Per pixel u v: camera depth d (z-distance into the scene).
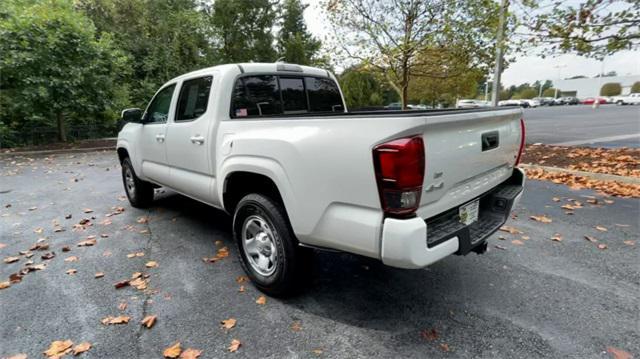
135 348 2.20
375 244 1.97
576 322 2.35
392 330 2.31
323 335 2.28
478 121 2.33
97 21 15.68
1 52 10.42
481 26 8.89
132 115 4.41
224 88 3.17
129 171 5.04
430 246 1.99
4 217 4.84
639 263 3.14
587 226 4.03
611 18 5.83
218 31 20.52
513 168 3.12
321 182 2.16
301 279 2.61
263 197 2.65
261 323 2.42
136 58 16.33
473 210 2.54
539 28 6.57
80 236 4.09
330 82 4.31
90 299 2.75
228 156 2.89
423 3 9.19
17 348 2.21
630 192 5.22
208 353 2.14
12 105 10.90
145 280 3.03
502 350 2.10
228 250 3.64
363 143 1.93
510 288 2.79
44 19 11.00
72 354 2.15
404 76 10.45
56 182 7.10
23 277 3.12
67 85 11.21
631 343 2.14
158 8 17.86
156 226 4.38
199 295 2.79
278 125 2.50
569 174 6.41
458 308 2.54
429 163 1.94
